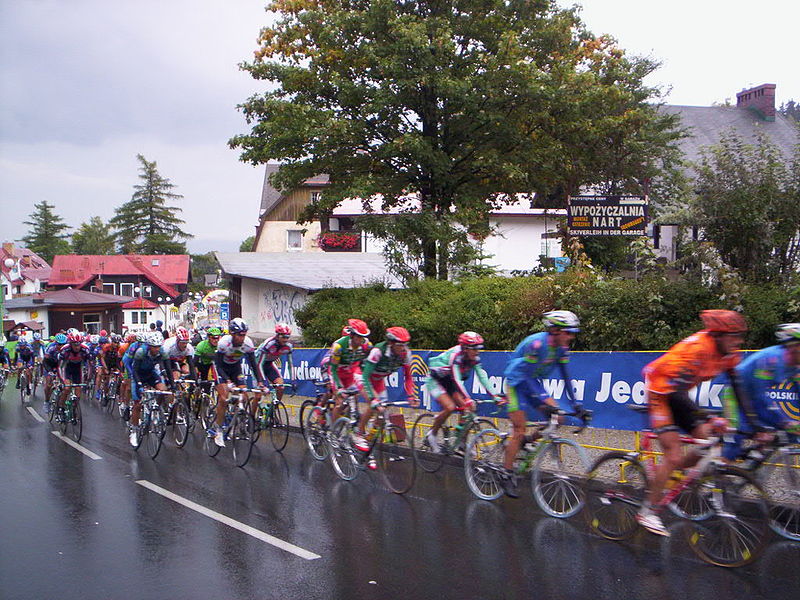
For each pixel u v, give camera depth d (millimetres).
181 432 9938
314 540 5543
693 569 4738
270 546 5410
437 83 13789
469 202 15117
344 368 8055
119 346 15008
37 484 7742
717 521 4820
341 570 4855
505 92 14227
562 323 5648
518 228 27625
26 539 5703
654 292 9008
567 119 15109
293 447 9891
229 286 28156
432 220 14844
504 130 14500
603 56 16094
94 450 9883
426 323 12055
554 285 10328
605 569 4770
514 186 16219
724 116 28766
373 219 15109
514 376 6090
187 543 5523
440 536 5590
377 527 5867
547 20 15109
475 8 14969
